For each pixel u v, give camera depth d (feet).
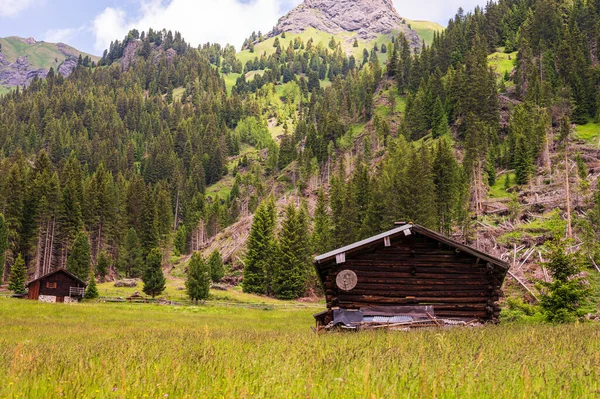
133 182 440.86
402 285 72.08
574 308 85.40
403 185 237.66
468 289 72.28
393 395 18.76
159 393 19.65
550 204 260.01
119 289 258.98
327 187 480.23
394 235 72.59
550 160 335.67
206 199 638.12
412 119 499.51
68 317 144.05
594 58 489.67
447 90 500.74
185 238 456.86
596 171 305.32
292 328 111.34
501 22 627.05
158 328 102.63
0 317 132.77
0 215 263.49
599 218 204.74
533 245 203.31
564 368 24.53
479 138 354.13
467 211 245.65
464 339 40.83
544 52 493.36
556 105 397.80
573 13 538.88
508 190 322.34
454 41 628.69
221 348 36.78
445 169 252.62
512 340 40.57
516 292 151.43
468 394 19.81
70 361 28.37
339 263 72.18
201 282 221.87
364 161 475.31
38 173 358.64
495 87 444.96
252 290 278.05
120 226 376.48
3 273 280.92
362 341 41.01
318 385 20.44
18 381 21.49
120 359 28.73
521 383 21.70
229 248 354.74
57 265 318.86
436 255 73.31
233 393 19.06
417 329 61.31
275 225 350.64
